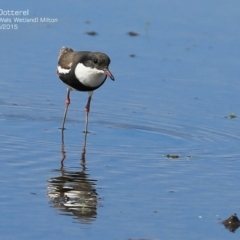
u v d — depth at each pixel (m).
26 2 24.48
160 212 12.00
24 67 19.91
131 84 19.19
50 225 11.28
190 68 20.47
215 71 20.33
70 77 16.39
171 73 20.05
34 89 18.59
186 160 14.60
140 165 14.19
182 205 12.34
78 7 24.58
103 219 11.59
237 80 19.72
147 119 17.11
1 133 15.66
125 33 22.84
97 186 12.99
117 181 13.28
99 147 15.17
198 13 24.55
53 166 13.88
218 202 12.52
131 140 15.77
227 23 23.89
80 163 14.13
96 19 23.81
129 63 20.61
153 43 22.25
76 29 22.91
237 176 13.82
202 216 11.91
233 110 17.72
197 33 23.11
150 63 20.70
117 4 25.03
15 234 10.91
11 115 16.88
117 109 17.66
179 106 17.91
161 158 14.68
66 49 17.16
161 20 23.95
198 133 16.36
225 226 11.56
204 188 13.14
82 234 11.02
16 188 12.67
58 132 16.06
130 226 11.41
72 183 13.06
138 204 12.27
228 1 25.45
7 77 19.16
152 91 18.78
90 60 16.19
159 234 11.18
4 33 22.33
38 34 22.42
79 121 16.86
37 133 15.87
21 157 14.26
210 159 14.73
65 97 18.33
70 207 11.98
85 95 18.45
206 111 17.64
